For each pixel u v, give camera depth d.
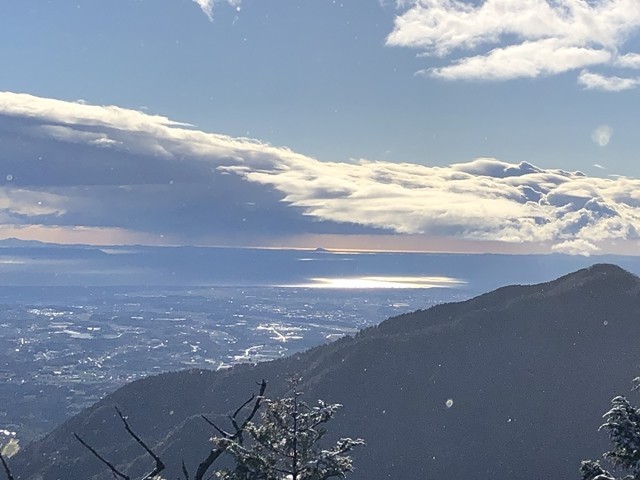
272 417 11.79
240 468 10.86
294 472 11.29
